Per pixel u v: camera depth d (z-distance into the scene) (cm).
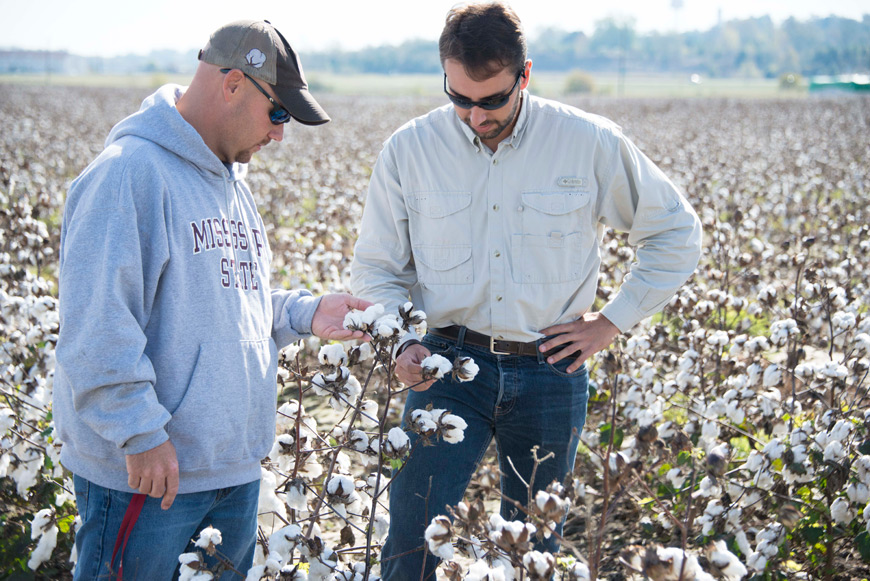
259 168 1426
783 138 2484
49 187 1117
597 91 9488
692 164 1511
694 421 360
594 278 258
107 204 185
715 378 393
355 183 1237
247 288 214
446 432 223
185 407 197
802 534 283
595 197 249
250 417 214
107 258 182
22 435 339
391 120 3528
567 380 251
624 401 395
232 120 205
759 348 347
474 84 218
